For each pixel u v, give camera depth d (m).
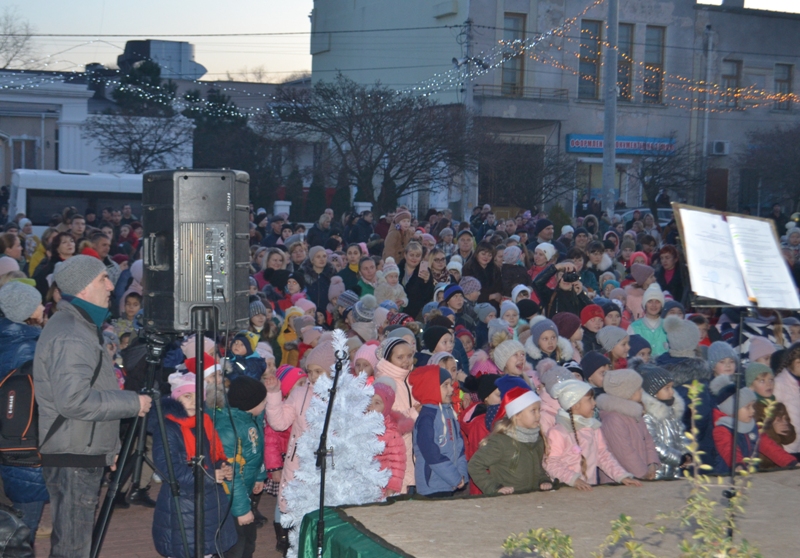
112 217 18.38
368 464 4.65
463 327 7.88
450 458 5.26
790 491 4.97
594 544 4.01
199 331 4.63
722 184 35.81
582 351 7.76
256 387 4.99
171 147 31.52
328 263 10.09
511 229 15.74
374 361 6.02
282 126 28.56
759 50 36.47
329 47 38.75
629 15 34.31
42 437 4.37
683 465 5.74
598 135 33.97
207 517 4.64
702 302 4.12
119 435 4.85
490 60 31.69
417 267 9.82
